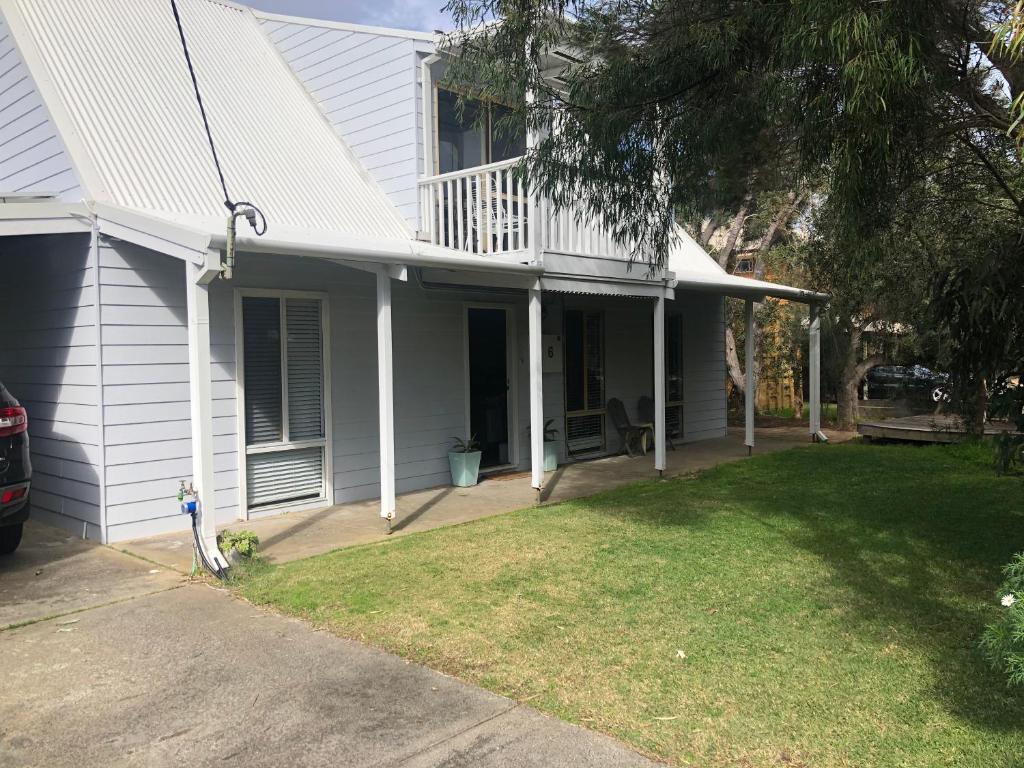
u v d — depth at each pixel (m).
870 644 4.34
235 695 3.85
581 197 6.92
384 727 3.50
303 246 6.33
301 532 7.25
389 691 3.86
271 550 6.58
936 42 5.33
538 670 4.05
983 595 5.19
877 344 15.41
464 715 3.60
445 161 10.31
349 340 8.77
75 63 8.53
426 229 9.63
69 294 7.14
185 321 7.36
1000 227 7.70
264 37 11.44
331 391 8.57
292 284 8.21
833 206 5.55
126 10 9.90
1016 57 3.72
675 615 4.83
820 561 6.03
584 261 9.14
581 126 6.52
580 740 3.35
